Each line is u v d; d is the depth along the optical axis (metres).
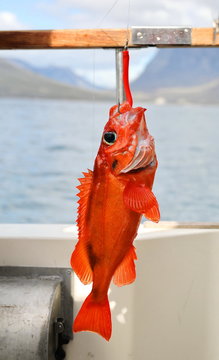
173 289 2.38
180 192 17.41
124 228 1.63
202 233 2.41
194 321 2.43
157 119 47.62
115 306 2.30
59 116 48.75
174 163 22.39
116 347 2.30
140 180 1.53
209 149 26.67
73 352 2.29
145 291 2.34
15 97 113.88
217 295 2.44
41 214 16.30
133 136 1.50
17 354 1.92
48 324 1.95
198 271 2.41
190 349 2.43
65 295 2.27
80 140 30.52
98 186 1.62
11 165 22.45
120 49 2.22
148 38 2.19
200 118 52.78
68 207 17.05
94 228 1.65
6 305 2.00
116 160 1.53
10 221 15.52
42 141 29.19
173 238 2.37
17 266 2.31
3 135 31.17
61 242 2.29
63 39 2.24
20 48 2.28
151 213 1.52
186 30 2.19
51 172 21.28
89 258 1.68
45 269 2.30
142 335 2.34
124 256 1.67
